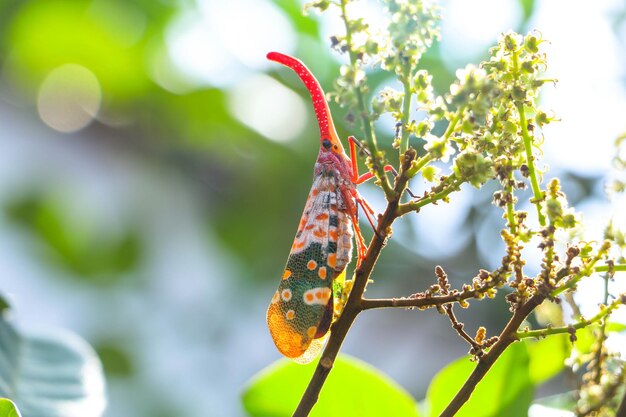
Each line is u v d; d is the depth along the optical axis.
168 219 8.73
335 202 3.68
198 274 8.64
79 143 9.12
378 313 8.62
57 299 8.79
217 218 8.27
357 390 3.83
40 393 4.32
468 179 2.88
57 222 8.88
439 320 8.40
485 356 2.96
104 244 8.82
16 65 8.64
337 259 3.64
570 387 3.63
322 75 7.30
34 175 9.02
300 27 7.43
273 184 7.85
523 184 3.00
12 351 4.48
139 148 8.63
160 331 8.62
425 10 2.81
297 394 4.10
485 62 2.97
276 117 7.61
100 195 8.90
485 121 2.94
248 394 4.12
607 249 2.84
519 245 2.91
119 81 8.36
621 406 2.76
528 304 2.93
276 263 8.15
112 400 8.17
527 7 6.55
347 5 2.82
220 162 8.11
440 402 3.74
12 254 8.91
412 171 2.95
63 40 8.30
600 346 2.95
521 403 3.60
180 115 8.06
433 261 6.93
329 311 3.55
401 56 2.82
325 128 3.73
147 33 8.02
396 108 2.90
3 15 8.23
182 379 8.56
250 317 8.64
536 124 2.94
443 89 6.71
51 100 8.81
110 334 8.55
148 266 8.76
